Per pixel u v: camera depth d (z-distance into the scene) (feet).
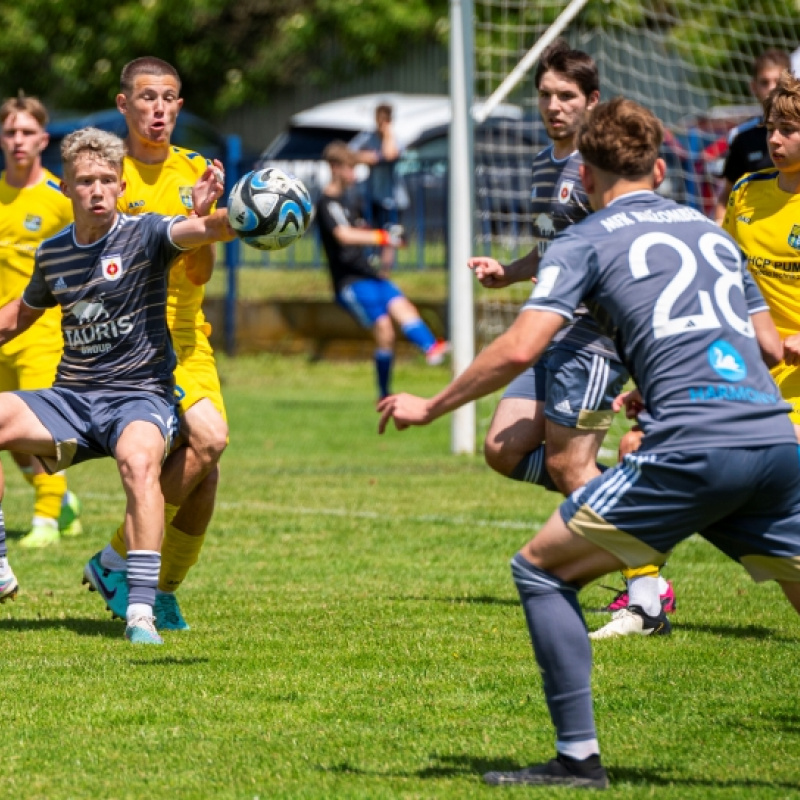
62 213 77.71
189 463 53.52
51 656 50.08
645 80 161.48
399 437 133.08
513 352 34.99
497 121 135.95
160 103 56.65
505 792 34.60
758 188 59.88
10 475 113.80
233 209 49.49
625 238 35.94
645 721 41.63
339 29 266.36
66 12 272.10
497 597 61.67
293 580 66.23
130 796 34.73
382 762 37.55
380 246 147.13
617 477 34.76
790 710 42.83
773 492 34.88
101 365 52.49
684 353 34.88
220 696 44.37
